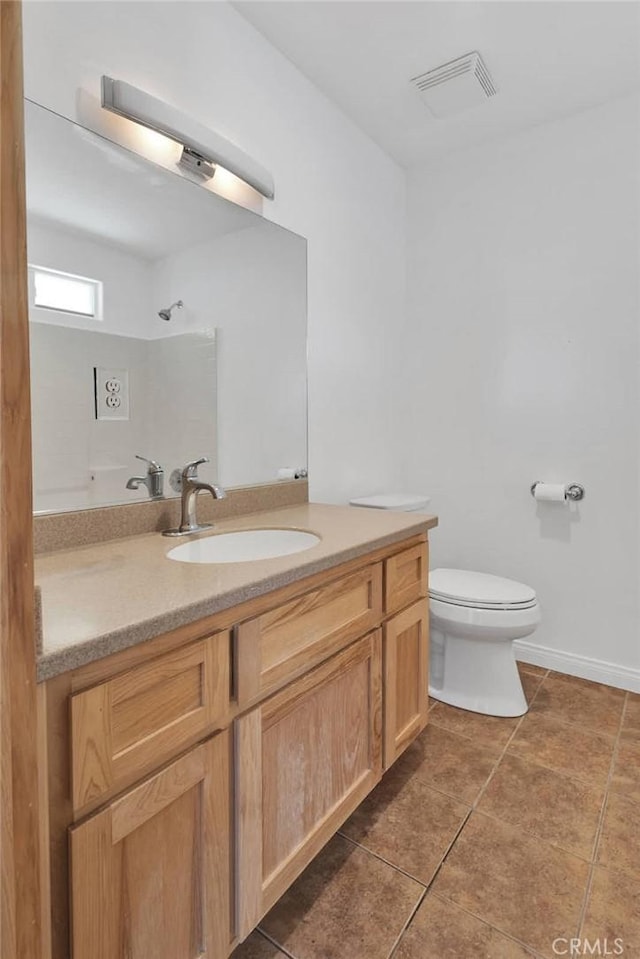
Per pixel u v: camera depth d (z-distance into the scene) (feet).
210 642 2.86
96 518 4.16
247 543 4.85
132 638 2.38
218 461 5.30
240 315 5.50
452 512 8.54
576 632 7.50
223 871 2.97
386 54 5.95
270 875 3.34
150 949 2.57
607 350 7.05
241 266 5.49
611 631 7.22
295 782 3.58
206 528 4.72
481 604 6.25
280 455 6.12
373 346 7.97
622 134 6.79
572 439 7.38
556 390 7.48
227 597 2.90
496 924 3.63
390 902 3.82
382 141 7.77
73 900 2.19
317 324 6.73
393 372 8.56
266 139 5.77
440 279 8.45
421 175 8.54
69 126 3.92
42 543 3.81
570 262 7.27
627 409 6.94
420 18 5.41
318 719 3.80
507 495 7.98
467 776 5.25
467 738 5.94
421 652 5.36
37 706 2.04
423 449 8.78
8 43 1.65
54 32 3.84
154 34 4.53
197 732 2.80
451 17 5.39
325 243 6.80
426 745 5.80
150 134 4.52
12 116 1.68
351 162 7.26
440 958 3.40
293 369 6.28
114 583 3.05
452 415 8.45
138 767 2.47
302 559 3.62
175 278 4.78
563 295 7.34
